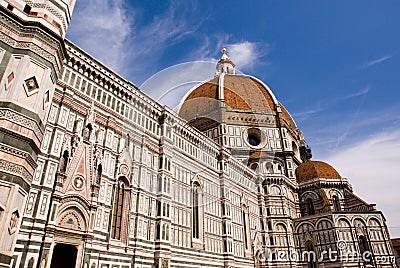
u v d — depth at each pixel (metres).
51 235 23.11
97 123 30.61
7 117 13.09
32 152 14.23
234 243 47.62
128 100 34.44
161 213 34.25
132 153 33.25
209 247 42.03
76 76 29.86
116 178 30.75
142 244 31.56
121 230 30.03
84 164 27.73
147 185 34.09
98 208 28.00
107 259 27.47
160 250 32.72
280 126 76.50
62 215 24.67
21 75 14.12
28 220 22.25
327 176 71.31
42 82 14.95
